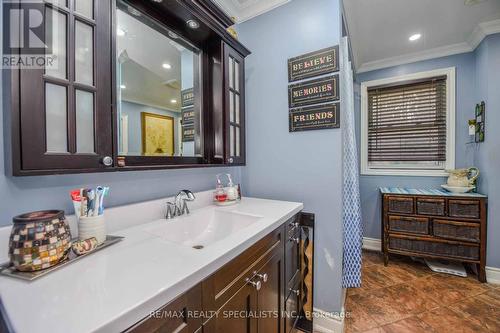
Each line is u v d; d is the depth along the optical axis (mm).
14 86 580
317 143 1500
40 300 449
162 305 484
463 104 2320
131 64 1029
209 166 1248
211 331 628
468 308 1644
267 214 1167
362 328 1466
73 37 683
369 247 2762
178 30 1219
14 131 582
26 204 717
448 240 2074
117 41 962
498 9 1755
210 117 1412
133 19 1031
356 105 2818
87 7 725
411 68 2549
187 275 548
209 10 1166
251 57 1732
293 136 1587
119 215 919
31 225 560
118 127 972
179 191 1239
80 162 706
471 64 2279
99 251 698
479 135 2105
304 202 1555
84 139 723
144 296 460
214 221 1270
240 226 1180
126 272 563
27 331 364
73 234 780
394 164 2693
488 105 1986
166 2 1031
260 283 879
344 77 1592
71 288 492
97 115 750
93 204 750
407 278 2074
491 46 1964
